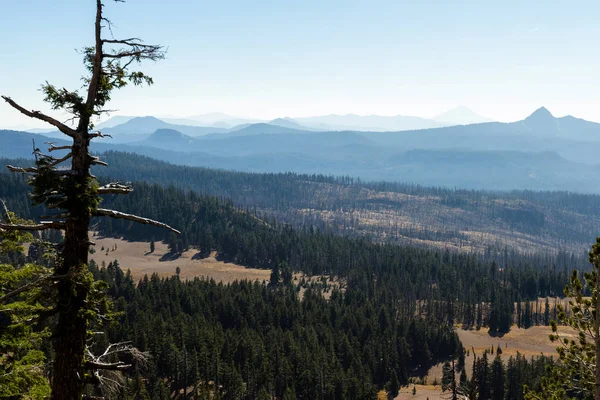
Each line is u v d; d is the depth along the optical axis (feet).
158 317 451.12
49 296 56.08
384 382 485.97
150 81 59.47
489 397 437.17
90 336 59.67
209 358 402.31
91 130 58.34
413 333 566.36
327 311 592.19
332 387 394.11
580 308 83.41
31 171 53.72
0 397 66.90
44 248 58.44
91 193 55.52
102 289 57.88
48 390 69.26
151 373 355.56
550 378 89.81
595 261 80.02
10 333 64.54
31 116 54.24
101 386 59.62
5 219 60.75
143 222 59.72
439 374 533.96
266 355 418.51
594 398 80.38
